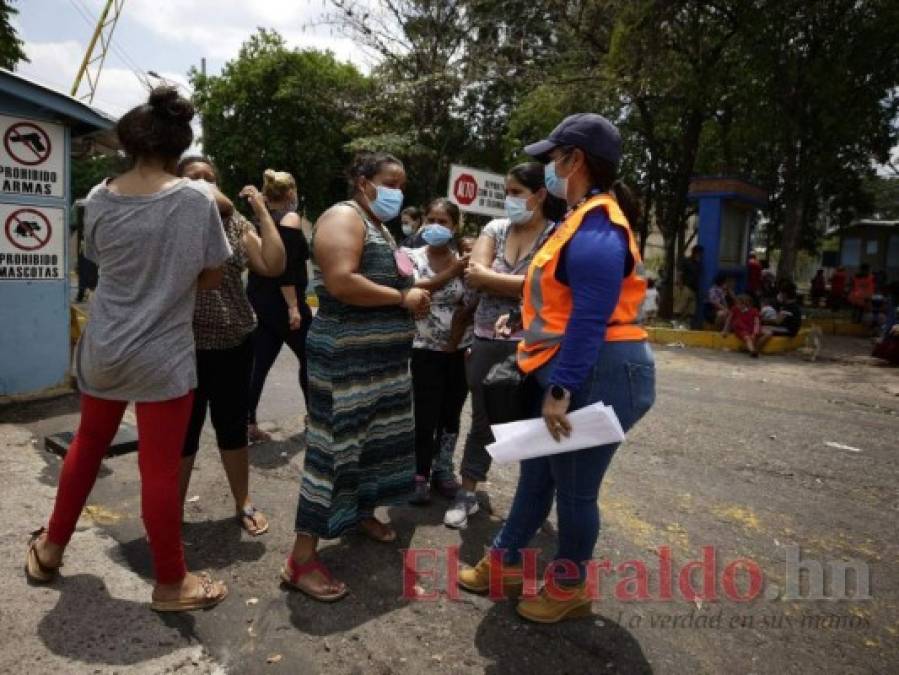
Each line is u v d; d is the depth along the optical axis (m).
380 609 2.65
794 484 4.23
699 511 3.74
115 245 2.30
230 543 3.13
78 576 2.71
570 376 2.16
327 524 2.68
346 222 2.63
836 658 2.47
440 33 16.61
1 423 4.58
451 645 2.44
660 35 11.48
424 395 3.62
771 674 2.36
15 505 3.29
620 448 4.80
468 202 7.32
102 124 5.16
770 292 12.97
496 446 2.29
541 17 15.38
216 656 2.31
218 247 2.41
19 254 5.00
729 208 12.09
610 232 2.17
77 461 2.53
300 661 2.30
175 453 2.46
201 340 2.97
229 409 3.13
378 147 16.81
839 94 11.72
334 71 22.52
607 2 12.02
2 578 2.65
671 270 13.62
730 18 11.63
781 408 6.27
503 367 2.58
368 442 2.95
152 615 2.49
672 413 5.86
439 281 3.43
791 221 13.16
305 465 2.74
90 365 2.37
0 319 4.95
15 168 4.88
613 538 3.36
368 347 2.81
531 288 2.43
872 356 9.48
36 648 2.26
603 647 2.47
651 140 14.05
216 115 23.00
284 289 4.28
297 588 2.73
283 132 22.70
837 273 19.14
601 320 2.14
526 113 14.11
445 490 3.83
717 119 15.09
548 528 3.46
